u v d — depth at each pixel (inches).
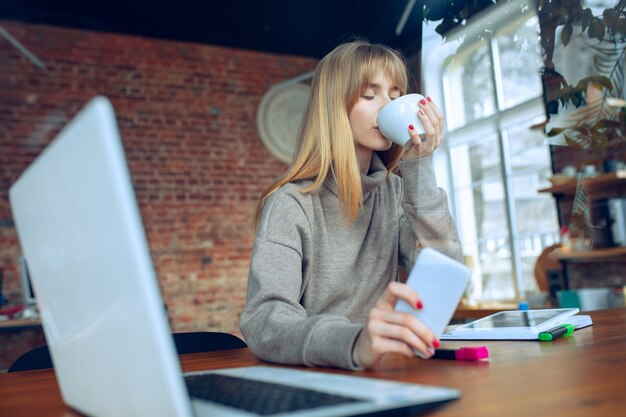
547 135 76.3
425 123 48.7
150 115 234.2
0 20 217.0
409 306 30.1
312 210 48.8
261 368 32.0
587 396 22.7
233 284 239.3
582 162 102.0
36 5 211.0
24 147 215.9
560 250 144.5
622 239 131.7
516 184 215.0
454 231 52.4
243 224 243.1
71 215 20.4
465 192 237.1
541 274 148.8
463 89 225.8
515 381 26.5
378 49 51.3
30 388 34.4
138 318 17.9
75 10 214.7
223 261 238.7
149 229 229.3
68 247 21.4
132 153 230.2
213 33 235.3
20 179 24.4
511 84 206.1
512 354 35.0
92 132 17.7
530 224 211.2
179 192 235.1
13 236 211.6
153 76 236.1
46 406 28.2
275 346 35.0
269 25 230.1
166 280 229.5
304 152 50.4
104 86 228.2
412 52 97.5
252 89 251.1
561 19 70.2
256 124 249.3
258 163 247.9
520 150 211.2
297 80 238.7
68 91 223.3
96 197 18.5
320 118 50.1
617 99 70.9
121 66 231.6
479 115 221.8
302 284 49.3
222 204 240.8
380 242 53.5
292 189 48.1
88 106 17.9
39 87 219.5
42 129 218.5
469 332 44.1
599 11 70.5
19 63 217.8
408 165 51.3
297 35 237.1
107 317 19.8
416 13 91.7
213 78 245.4
